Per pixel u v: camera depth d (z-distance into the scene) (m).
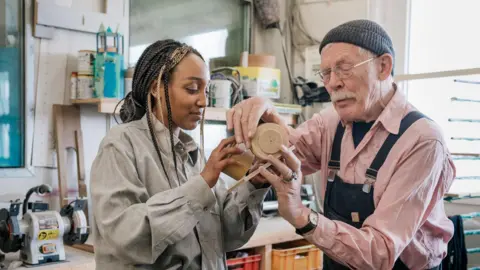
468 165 3.32
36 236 2.08
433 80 3.41
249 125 1.32
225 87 3.14
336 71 1.55
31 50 2.57
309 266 2.92
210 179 1.27
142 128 1.40
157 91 1.35
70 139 2.68
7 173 2.49
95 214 1.29
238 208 1.44
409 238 1.47
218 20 3.54
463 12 3.33
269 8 3.67
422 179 1.49
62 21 2.65
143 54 1.42
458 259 2.53
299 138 1.82
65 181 2.65
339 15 3.50
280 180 1.34
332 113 1.84
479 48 3.28
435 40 3.43
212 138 3.35
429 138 1.50
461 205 3.26
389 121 1.58
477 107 3.28
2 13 2.49
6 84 2.51
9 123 2.53
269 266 2.78
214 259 1.41
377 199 1.56
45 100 2.64
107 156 1.30
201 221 1.39
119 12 2.91
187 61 1.36
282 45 3.73
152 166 1.34
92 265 2.14
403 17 3.37
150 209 1.21
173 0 3.24
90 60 2.63
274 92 3.47
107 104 2.53
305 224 1.41
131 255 1.23
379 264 1.43
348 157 1.67
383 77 1.58
